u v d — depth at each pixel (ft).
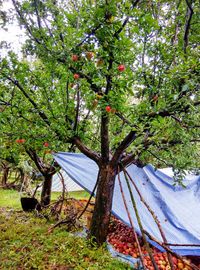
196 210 24.70
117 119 21.72
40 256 18.39
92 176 23.97
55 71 19.89
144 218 20.54
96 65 15.75
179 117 16.42
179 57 17.47
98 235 19.85
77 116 21.35
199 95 15.26
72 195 52.08
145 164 25.64
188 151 19.16
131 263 17.90
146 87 17.69
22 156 36.50
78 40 15.58
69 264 17.52
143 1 17.67
